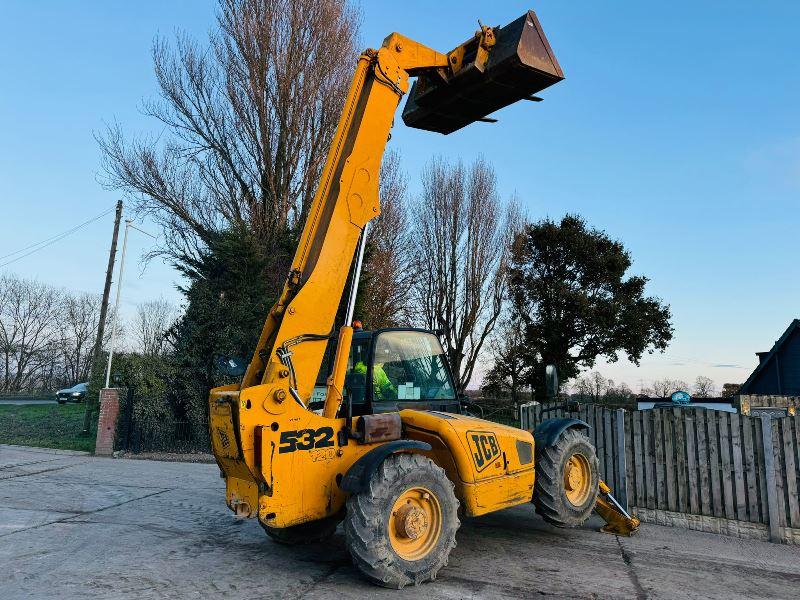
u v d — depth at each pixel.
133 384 11.59
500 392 26.70
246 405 3.72
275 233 15.00
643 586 4.03
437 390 5.18
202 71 16.30
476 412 5.91
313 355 4.16
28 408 23.41
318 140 16.53
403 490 3.87
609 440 6.84
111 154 15.91
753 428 5.78
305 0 16.42
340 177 4.41
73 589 3.79
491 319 25.34
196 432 11.54
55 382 51.75
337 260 4.35
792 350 18.97
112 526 5.59
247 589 3.81
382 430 4.27
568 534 5.61
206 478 8.57
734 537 5.66
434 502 4.06
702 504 5.99
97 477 8.52
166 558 4.52
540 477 5.32
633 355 26.80
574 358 26.67
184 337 12.26
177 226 16.08
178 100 16.12
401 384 4.86
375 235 19.14
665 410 6.40
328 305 4.27
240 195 16.30
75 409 22.73
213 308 12.11
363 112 4.55
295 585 3.90
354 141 4.50
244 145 16.16
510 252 26.06
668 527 6.07
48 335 52.41
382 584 3.80
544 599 3.70
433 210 24.64
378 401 4.60
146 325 50.66
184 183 16.16
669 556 4.89
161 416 11.56
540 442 5.39
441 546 4.01
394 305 20.03
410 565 3.83
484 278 24.55
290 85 16.17
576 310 25.86
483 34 4.87
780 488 5.55
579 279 27.47
